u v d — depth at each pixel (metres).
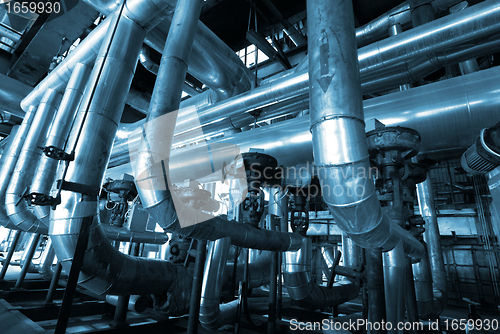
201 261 2.56
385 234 1.64
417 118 2.92
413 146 2.03
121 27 2.84
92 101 2.50
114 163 7.44
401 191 2.11
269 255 4.88
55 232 2.28
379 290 1.73
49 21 5.28
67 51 7.57
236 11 6.04
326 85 1.47
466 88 2.79
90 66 3.87
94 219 2.38
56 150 2.04
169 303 3.03
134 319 3.70
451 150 3.27
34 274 8.32
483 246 7.70
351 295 4.61
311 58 1.61
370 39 5.68
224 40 7.01
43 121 4.90
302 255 3.81
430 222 4.97
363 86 3.82
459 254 8.29
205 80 4.48
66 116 3.73
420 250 2.54
